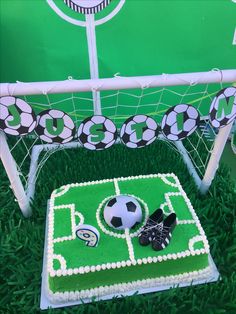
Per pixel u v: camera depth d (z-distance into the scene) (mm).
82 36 864
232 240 728
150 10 833
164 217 659
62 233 637
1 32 849
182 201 696
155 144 974
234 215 772
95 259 594
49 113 572
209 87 1009
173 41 896
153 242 600
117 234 629
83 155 946
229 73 591
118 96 991
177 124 622
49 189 861
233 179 910
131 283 619
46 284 646
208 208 791
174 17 851
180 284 639
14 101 548
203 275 641
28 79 950
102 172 901
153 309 618
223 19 872
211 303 641
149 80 576
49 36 860
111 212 634
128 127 611
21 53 891
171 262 604
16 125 575
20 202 757
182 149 950
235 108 621
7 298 651
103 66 926
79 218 664
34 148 955
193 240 621
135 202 654
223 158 994
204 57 940
